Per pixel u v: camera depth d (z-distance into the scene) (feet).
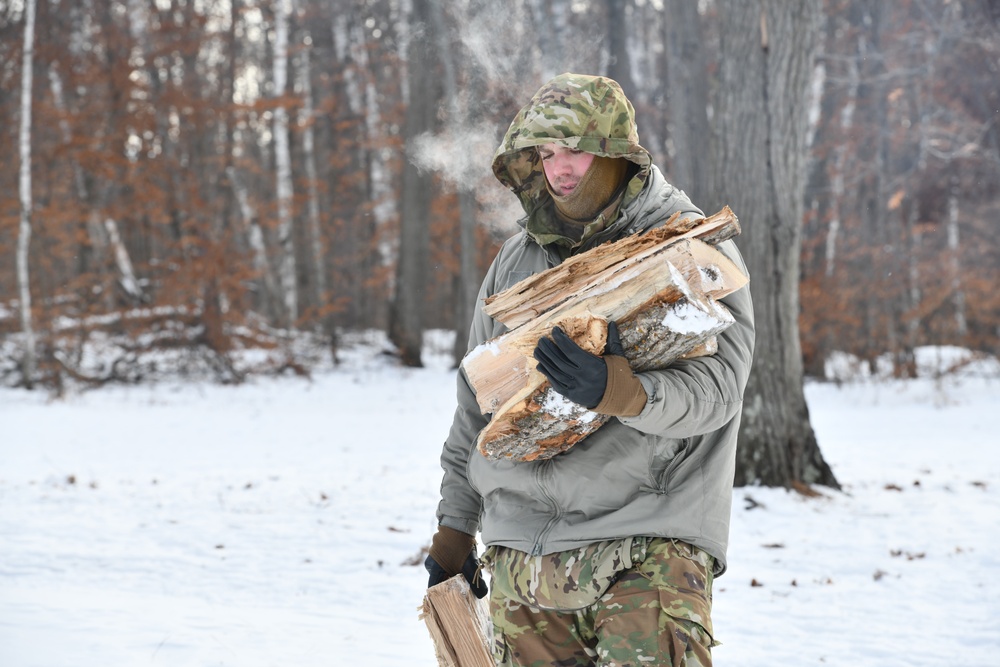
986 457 43.98
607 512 8.79
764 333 34.42
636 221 9.20
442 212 119.55
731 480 8.95
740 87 34.27
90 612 18.70
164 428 55.42
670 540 8.65
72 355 82.84
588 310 8.21
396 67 125.29
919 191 100.63
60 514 30.71
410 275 95.25
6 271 95.81
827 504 32.65
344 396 74.64
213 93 108.58
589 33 102.68
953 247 101.04
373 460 43.55
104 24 103.14
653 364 8.29
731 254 8.79
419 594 21.84
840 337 89.45
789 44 33.78
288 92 106.93
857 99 103.50
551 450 8.82
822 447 48.01
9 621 17.49
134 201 97.25
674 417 8.10
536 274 8.93
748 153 34.19
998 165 95.40
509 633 9.17
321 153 135.85
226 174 107.24
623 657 8.16
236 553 25.77
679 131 57.21
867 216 100.78
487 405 8.63
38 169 95.66
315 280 114.11
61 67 93.20
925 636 19.08
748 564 25.40
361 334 120.16
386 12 139.64
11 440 49.62
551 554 8.87
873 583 23.35
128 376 81.30
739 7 34.09
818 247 96.73
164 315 84.07
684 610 8.22
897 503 32.99
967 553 26.16
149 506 32.35
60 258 101.55
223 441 50.19
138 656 15.72
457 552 10.07
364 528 29.32
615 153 8.98
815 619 20.33
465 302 89.76
